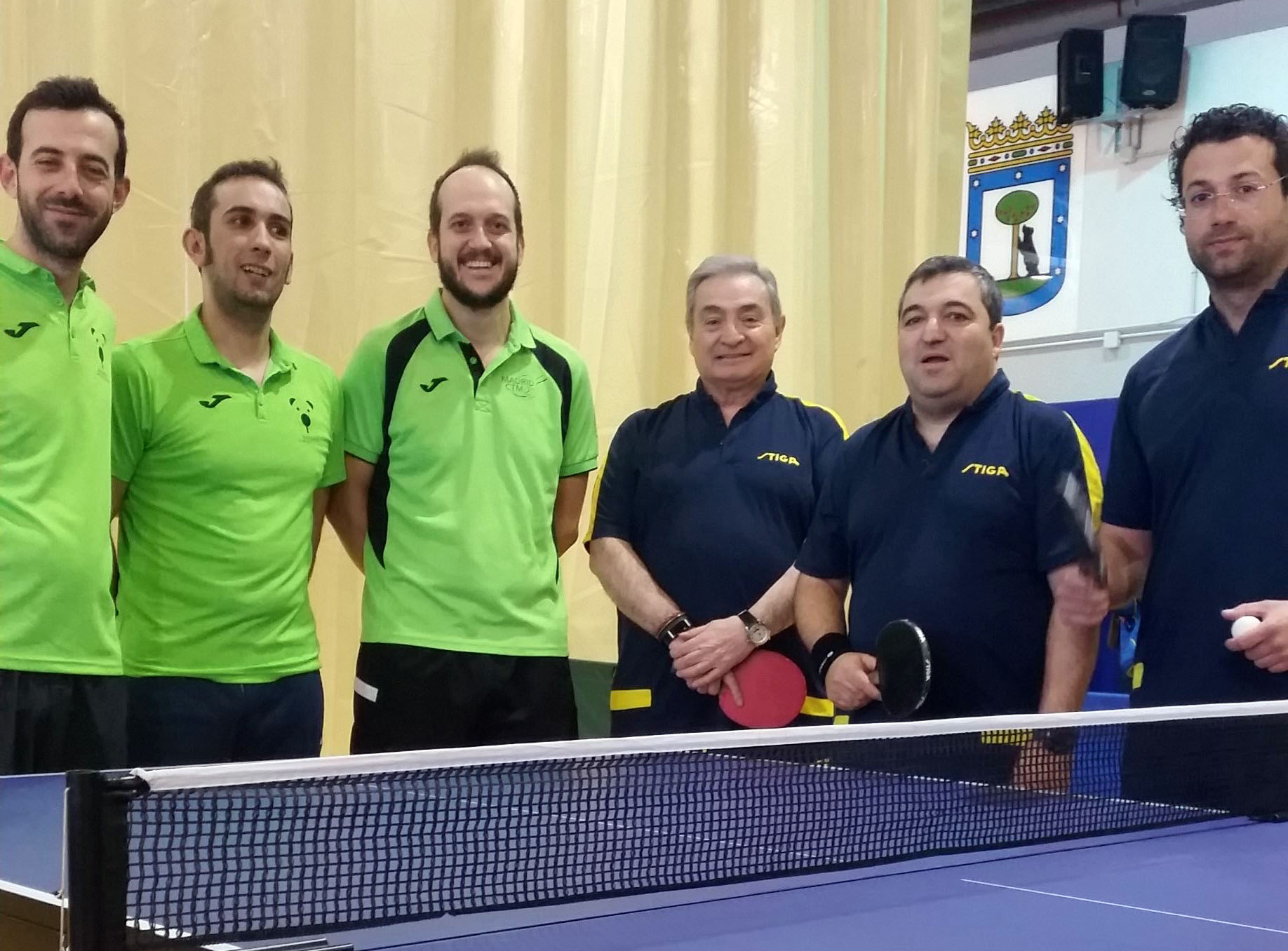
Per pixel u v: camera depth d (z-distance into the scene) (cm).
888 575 251
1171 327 481
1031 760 217
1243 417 252
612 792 198
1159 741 221
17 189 233
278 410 257
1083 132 506
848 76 456
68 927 118
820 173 454
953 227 479
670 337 421
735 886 161
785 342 445
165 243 336
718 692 267
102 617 236
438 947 132
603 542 285
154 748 245
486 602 265
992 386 252
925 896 156
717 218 433
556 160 398
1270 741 224
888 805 202
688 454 284
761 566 276
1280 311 253
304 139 356
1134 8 491
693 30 428
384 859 152
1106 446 435
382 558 270
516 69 391
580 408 292
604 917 145
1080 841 191
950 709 243
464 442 269
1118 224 497
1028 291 520
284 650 255
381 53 368
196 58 342
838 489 265
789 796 203
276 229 256
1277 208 251
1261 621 237
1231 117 257
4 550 223
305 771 135
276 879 136
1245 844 190
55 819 192
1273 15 474
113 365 248
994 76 532
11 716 225
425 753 145
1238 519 251
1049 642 244
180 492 249
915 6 472
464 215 267
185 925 130
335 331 358
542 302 396
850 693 242
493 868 156
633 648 286
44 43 319
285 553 254
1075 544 239
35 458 228
